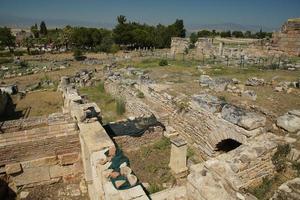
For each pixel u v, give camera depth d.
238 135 8.46
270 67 21.59
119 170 6.05
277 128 8.59
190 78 18.66
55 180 8.62
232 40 51.69
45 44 67.50
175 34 66.00
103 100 19.03
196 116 10.80
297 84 13.87
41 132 8.45
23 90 22.20
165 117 12.82
